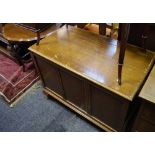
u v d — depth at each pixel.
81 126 1.40
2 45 2.11
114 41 1.24
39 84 1.76
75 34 1.37
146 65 1.05
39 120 1.47
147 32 1.07
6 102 1.64
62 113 1.50
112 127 1.23
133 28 1.15
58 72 1.23
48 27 1.61
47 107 1.56
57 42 1.31
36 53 1.25
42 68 1.38
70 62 1.14
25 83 1.77
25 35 1.63
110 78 1.01
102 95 1.06
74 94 1.29
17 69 1.90
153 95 0.84
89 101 1.20
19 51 1.83
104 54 1.16
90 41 1.28
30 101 1.62
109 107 1.09
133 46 1.17
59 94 1.47
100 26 1.32
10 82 1.78
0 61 2.02
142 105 0.88
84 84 1.11
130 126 1.21
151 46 1.15
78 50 1.22
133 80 0.98
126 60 1.09
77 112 1.40
